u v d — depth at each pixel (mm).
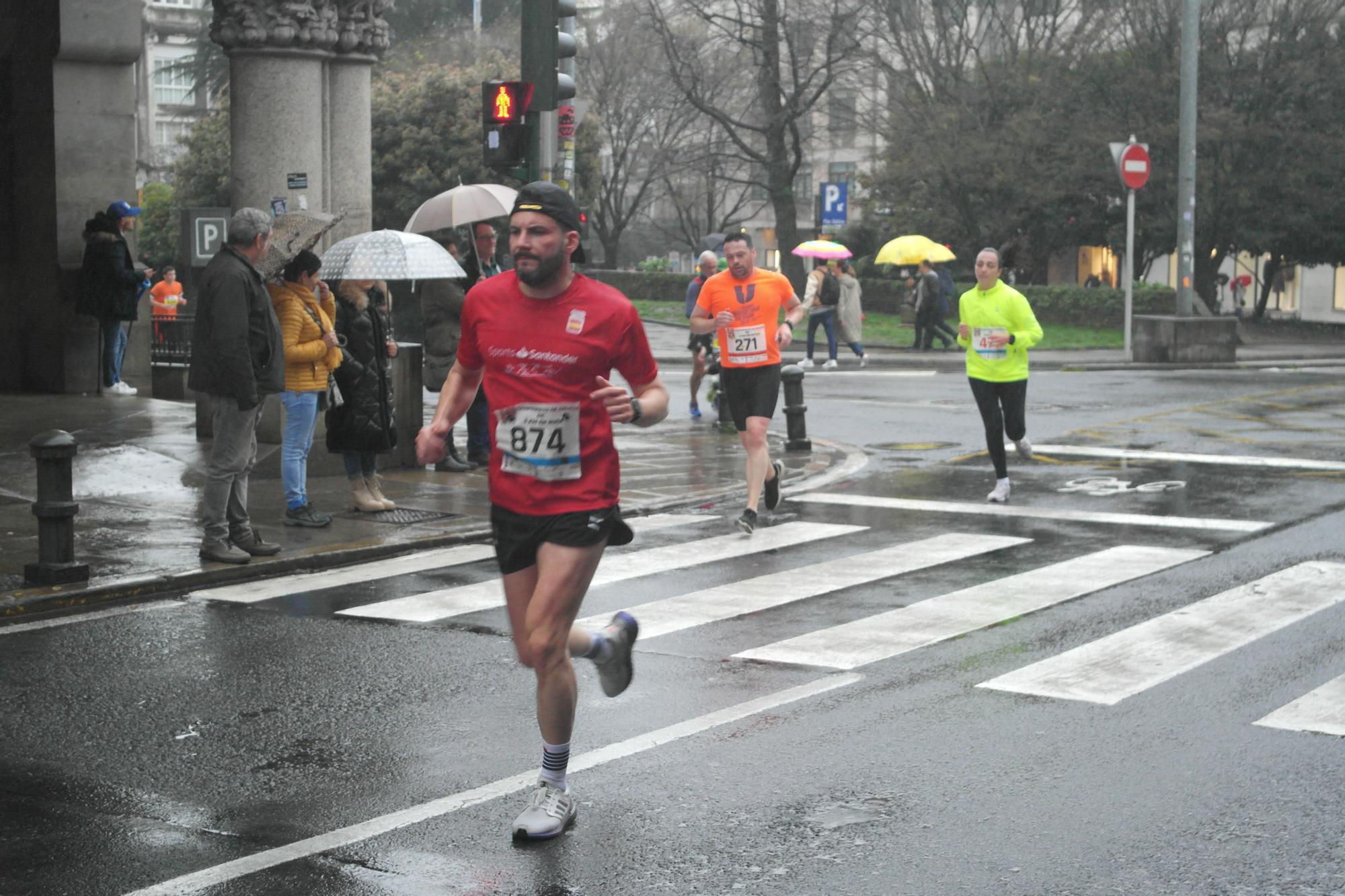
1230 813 7547
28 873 6938
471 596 12961
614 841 7320
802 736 8938
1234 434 23969
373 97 57750
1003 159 58438
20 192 26547
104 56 25984
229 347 13352
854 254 75000
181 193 61406
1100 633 11414
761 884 6766
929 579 13570
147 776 8352
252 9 20984
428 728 9211
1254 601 12461
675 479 19734
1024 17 62656
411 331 57906
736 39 66562
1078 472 20266
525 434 7355
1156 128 53344
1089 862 6934
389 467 19812
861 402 30031
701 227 99250
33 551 14211
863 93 70062
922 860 6992
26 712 9570
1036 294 57469
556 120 21453
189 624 11930
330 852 7203
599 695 9875
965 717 9273
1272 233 54438
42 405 24391
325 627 11828
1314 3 52469
